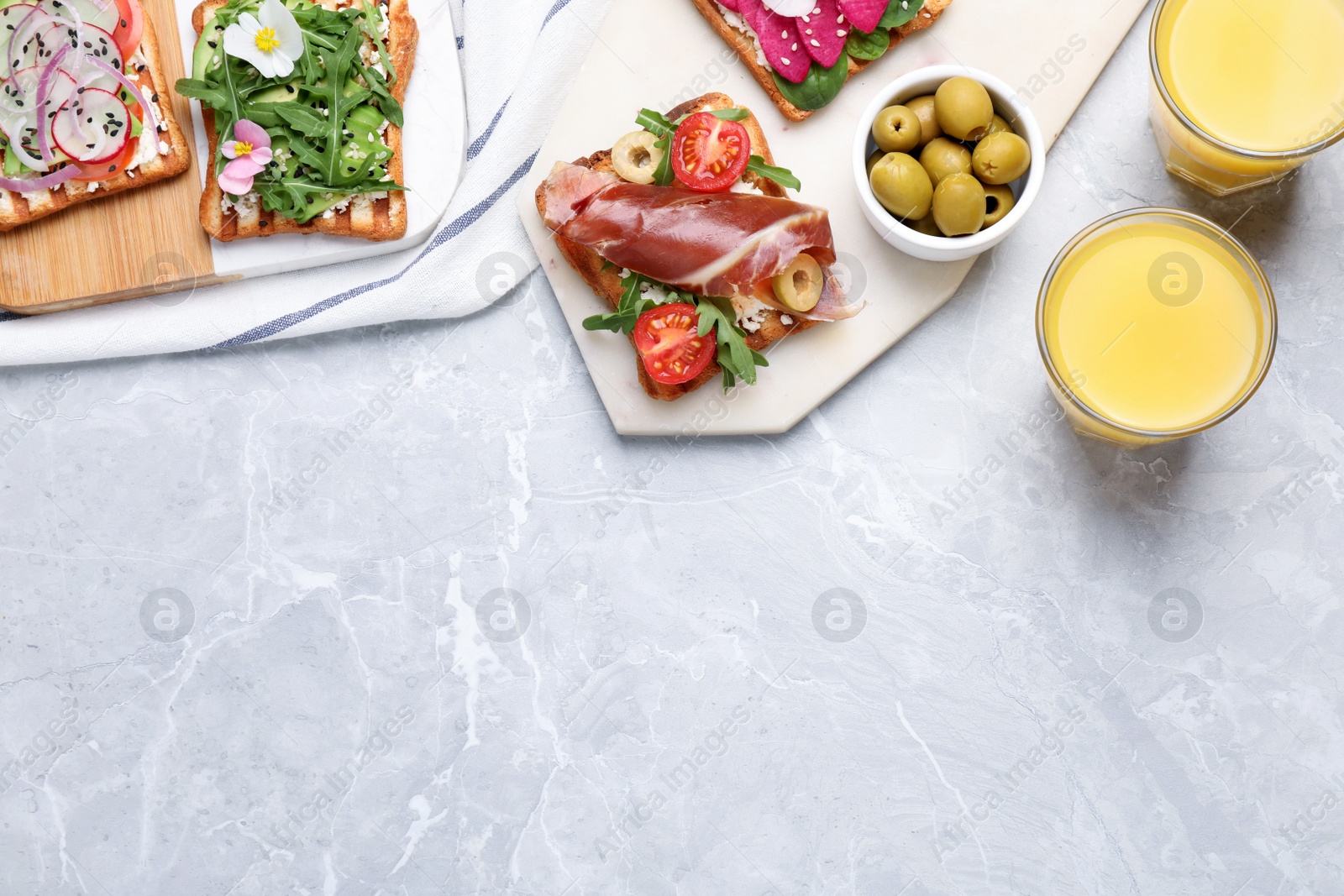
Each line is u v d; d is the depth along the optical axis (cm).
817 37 153
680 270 149
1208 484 164
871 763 168
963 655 167
